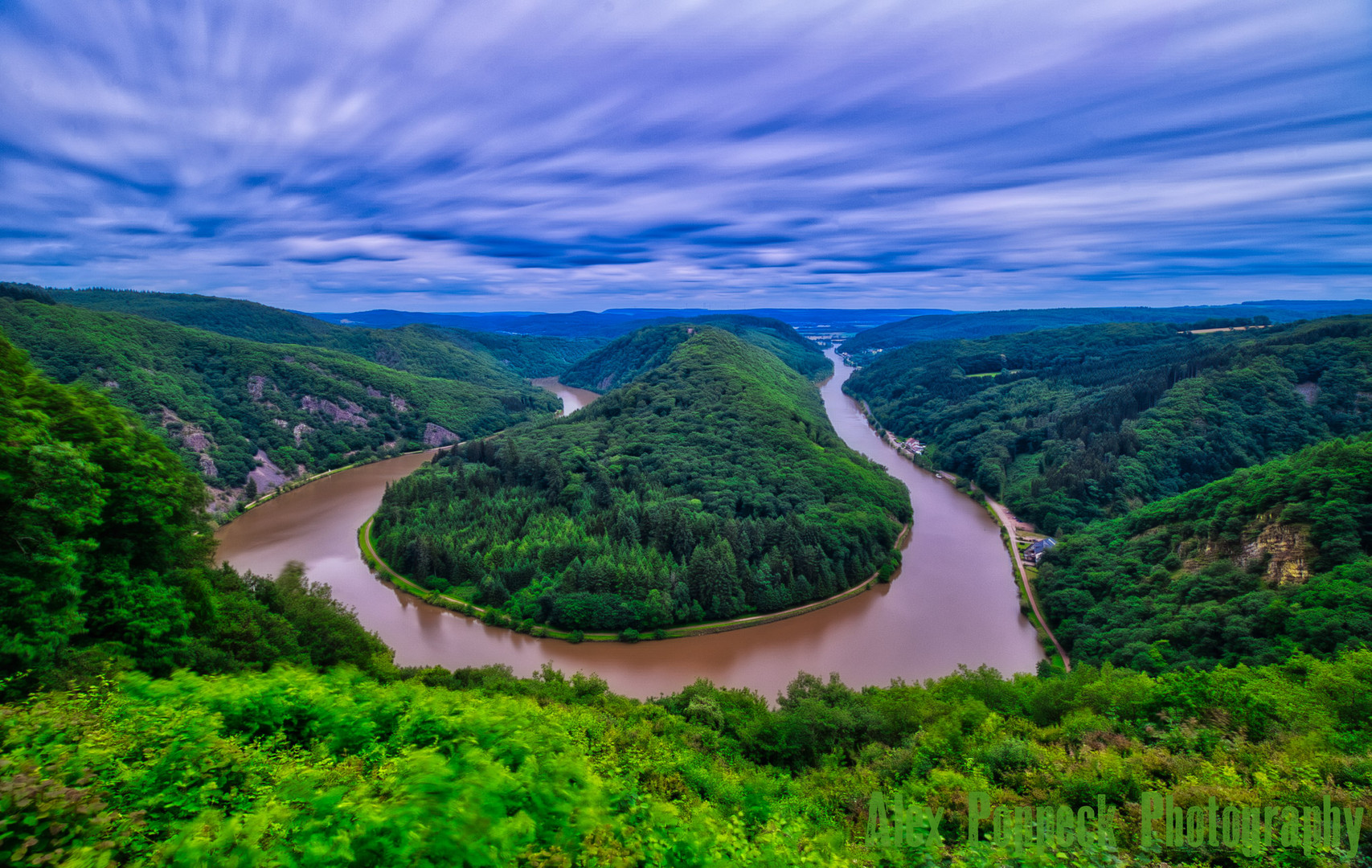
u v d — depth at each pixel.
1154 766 22.88
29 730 12.45
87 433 35.00
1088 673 46.53
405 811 9.07
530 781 11.58
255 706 16.61
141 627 32.44
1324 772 20.67
